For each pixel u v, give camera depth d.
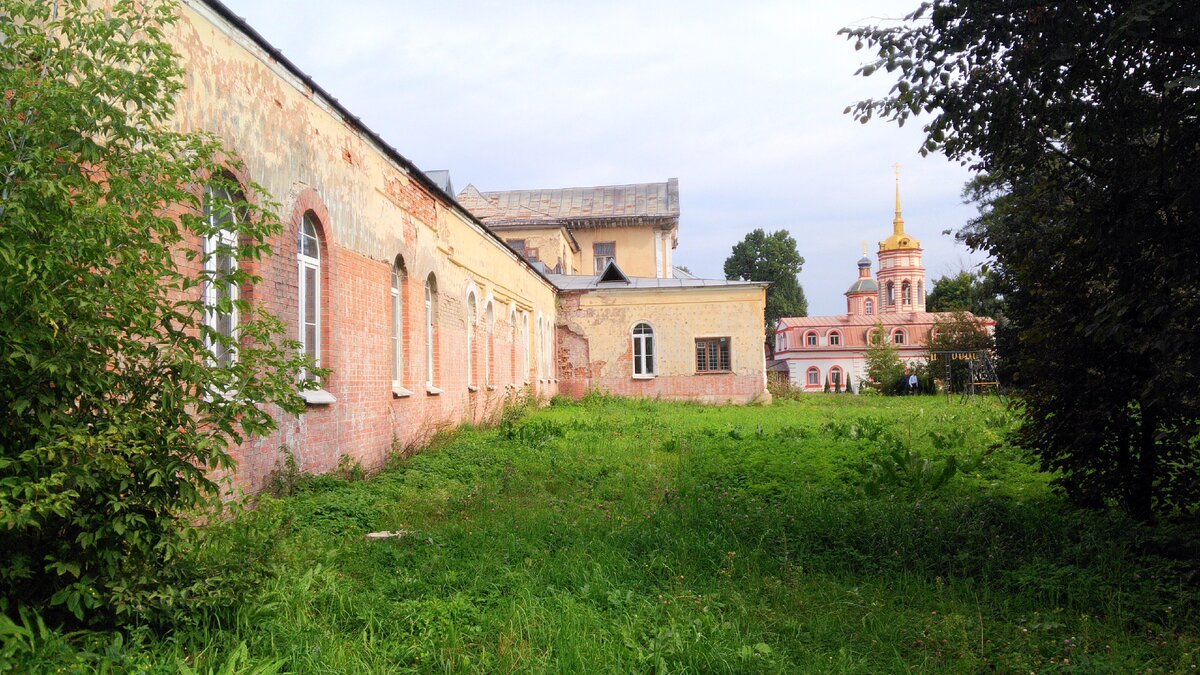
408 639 5.46
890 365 58.53
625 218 48.31
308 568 6.61
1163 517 8.98
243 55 9.56
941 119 8.01
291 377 5.57
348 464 12.34
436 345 18.44
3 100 4.57
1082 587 6.61
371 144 14.02
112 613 4.94
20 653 4.27
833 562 7.59
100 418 4.74
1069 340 8.93
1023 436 9.77
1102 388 8.81
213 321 8.95
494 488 11.58
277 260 10.38
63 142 4.76
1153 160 7.48
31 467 4.35
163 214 7.57
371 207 14.00
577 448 16.28
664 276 48.78
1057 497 10.28
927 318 76.75
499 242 25.11
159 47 5.23
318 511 9.22
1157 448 8.78
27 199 4.40
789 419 25.69
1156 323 7.21
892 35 7.82
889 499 10.41
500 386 25.80
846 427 19.61
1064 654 5.49
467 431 18.81
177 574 5.15
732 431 19.53
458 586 6.65
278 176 10.44
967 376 48.94
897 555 7.60
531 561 7.32
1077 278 8.81
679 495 10.91
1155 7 6.23
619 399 35.22
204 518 7.12
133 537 4.75
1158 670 5.14
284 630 5.31
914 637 5.79
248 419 5.20
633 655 5.22
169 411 4.93
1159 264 7.42
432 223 18.02
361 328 13.38
